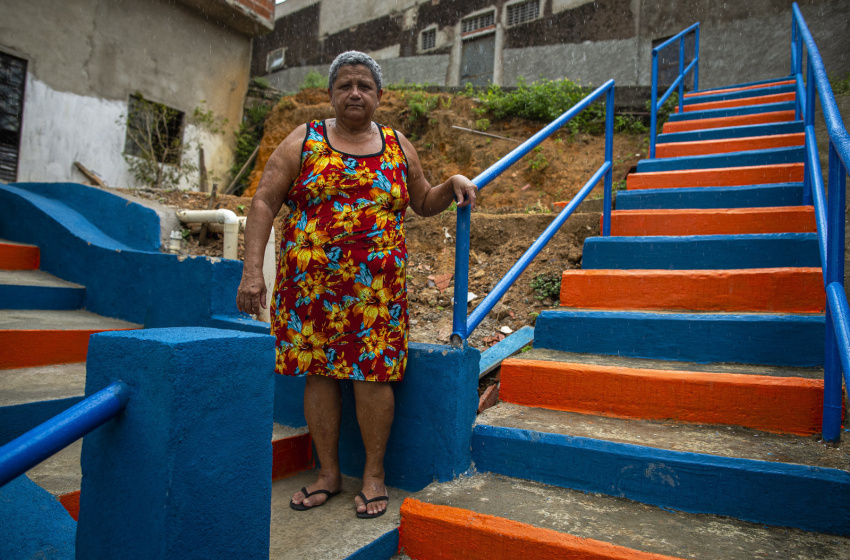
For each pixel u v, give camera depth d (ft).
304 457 7.95
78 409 3.45
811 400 6.82
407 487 6.98
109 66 29.30
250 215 6.21
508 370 8.52
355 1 55.01
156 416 3.62
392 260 6.25
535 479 6.84
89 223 14.85
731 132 16.24
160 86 31.76
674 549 5.17
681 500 6.09
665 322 8.90
